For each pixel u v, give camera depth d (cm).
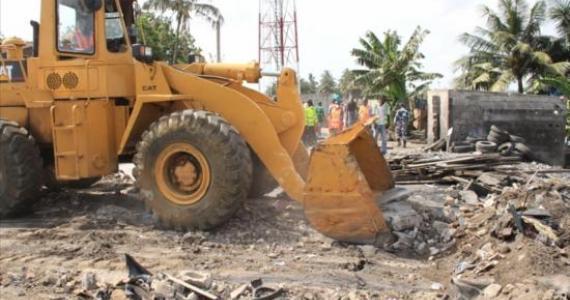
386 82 3067
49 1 725
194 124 634
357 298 450
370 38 3228
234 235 631
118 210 754
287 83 720
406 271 522
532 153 1512
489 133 1614
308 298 453
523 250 465
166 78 697
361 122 655
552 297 392
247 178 636
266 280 498
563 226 502
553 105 1730
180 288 455
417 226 600
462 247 551
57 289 486
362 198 575
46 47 731
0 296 469
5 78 766
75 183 887
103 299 455
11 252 589
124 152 727
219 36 2659
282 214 700
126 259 514
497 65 3097
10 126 721
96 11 706
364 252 572
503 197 627
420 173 984
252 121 662
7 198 719
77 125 700
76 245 607
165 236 637
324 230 593
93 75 711
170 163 654
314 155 591
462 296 439
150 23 2412
